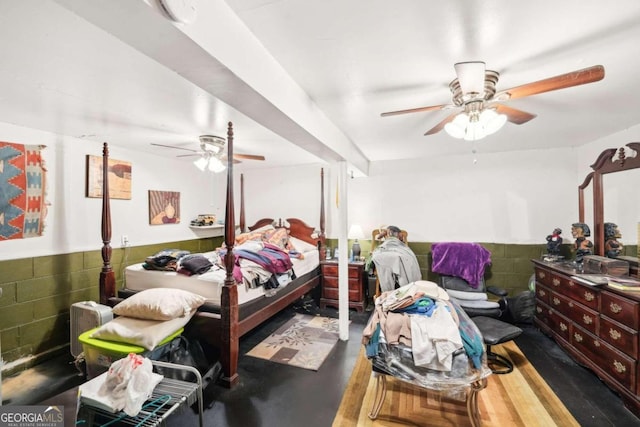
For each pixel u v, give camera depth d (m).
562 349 2.76
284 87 1.56
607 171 2.66
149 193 3.66
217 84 1.22
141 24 0.85
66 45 1.28
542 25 1.19
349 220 4.42
